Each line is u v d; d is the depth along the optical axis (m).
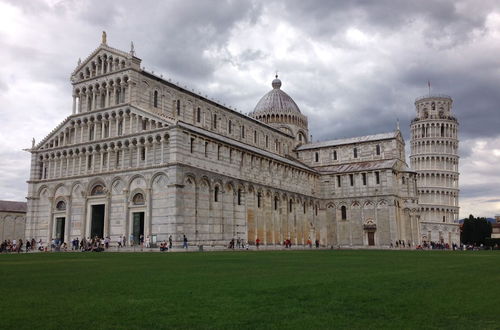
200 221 77.81
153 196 76.69
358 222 119.25
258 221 95.25
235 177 88.50
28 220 91.31
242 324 14.30
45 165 93.50
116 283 23.23
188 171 76.19
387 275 27.50
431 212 170.25
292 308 16.70
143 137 79.50
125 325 14.10
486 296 19.41
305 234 114.88
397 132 124.75
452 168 175.12
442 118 176.62
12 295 19.38
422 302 17.98
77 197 86.50
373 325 14.26
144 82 86.25
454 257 51.84
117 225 80.00
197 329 13.71
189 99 97.94
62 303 17.52
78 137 89.62
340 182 123.56
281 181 106.38
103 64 88.75
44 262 40.25
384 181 116.81
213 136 84.38
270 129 127.44
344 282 23.75
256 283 23.27
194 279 25.05
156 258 46.22
